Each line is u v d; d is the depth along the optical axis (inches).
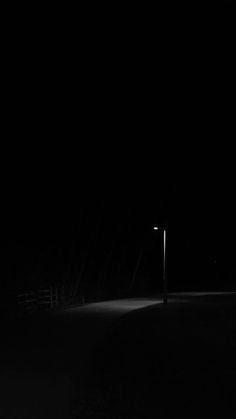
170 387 631.2
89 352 760.3
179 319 1530.5
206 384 677.3
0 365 651.5
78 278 2324.1
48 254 2066.9
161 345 992.9
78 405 473.4
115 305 1861.5
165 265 1999.3
